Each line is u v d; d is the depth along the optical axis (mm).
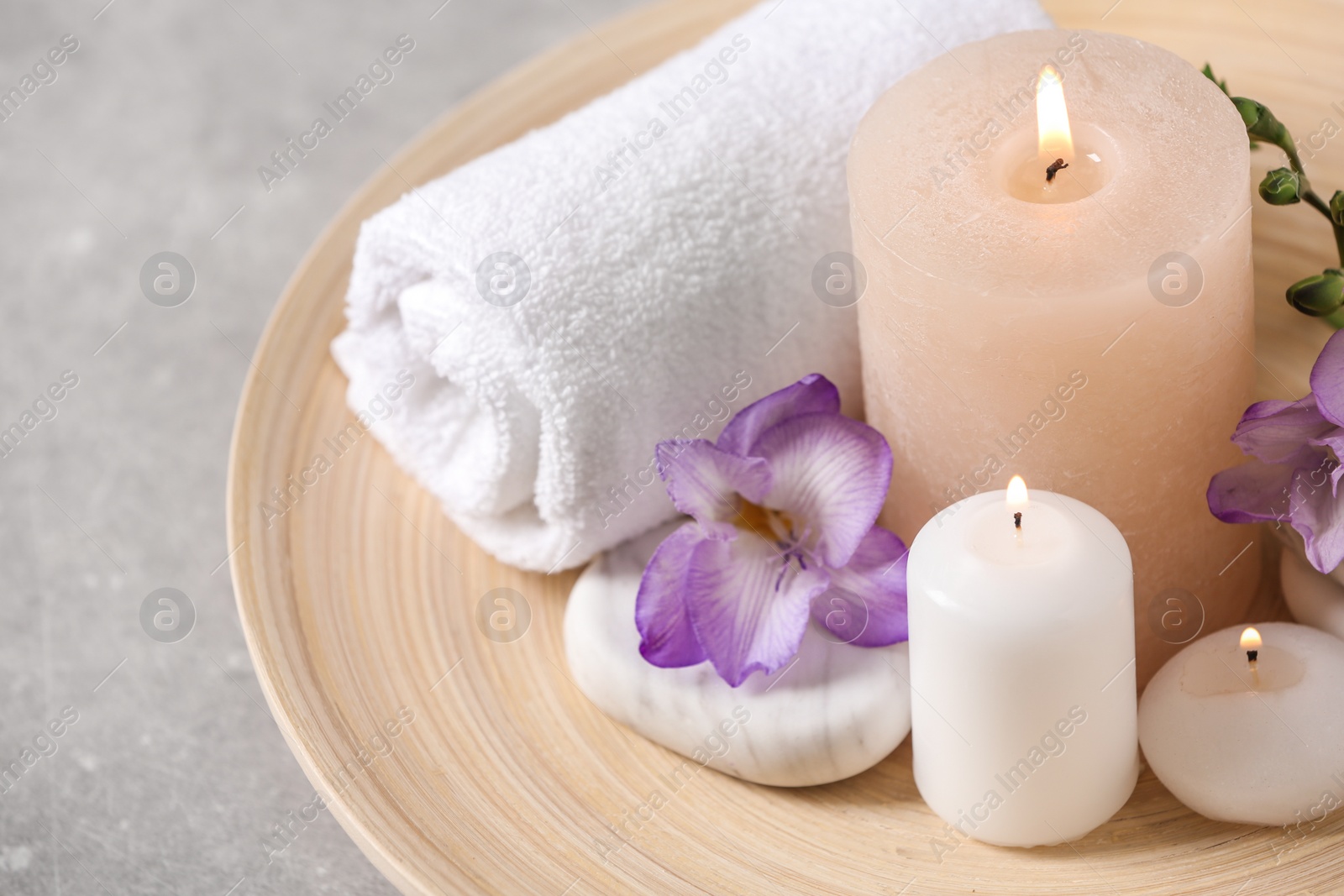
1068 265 645
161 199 887
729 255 697
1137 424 657
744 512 689
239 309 846
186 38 983
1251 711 645
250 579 704
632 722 680
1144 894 641
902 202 662
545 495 699
